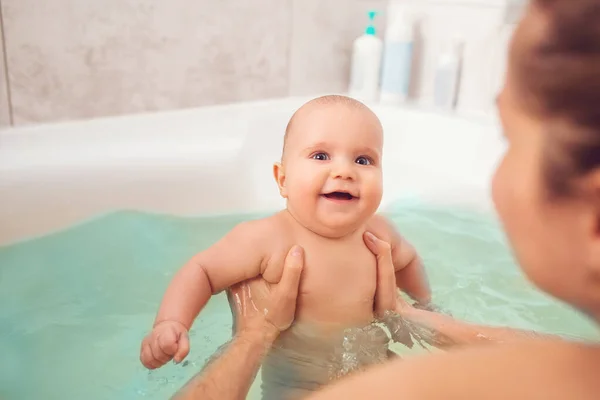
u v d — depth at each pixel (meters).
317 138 0.74
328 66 1.56
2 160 1.05
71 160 1.09
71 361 0.80
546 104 0.25
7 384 0.75
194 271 0.75
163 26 1.27
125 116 1.26
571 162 0.24
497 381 0.29
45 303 0.92
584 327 0.85
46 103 1.17
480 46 1.44
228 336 0.81
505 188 0.27
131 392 0.74
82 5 1.16
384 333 0.74
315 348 0.71
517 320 0.87
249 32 1.39
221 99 1.40
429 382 0.30
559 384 0.28
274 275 0.75
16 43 1.11
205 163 1.22
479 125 1.33
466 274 1.01
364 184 0.73
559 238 0.26
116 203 1.13
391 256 0.80
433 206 1.29
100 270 1.01
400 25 1.51
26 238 1.04
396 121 1.42
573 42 0.24
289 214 0.78
